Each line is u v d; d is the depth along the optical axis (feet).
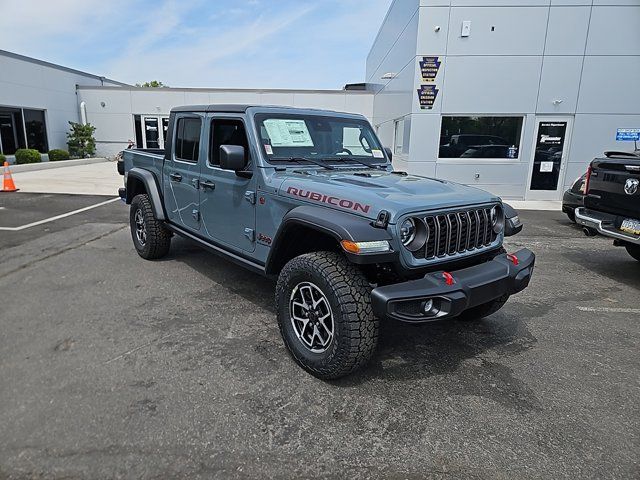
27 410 8.82
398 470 7.65
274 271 12.09
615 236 17.38
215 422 8.70
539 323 13.99
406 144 42.93
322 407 9.32
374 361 11.35
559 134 39.91
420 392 10.01
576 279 18.60
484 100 39.45
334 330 9.67
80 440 8.04
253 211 12.66
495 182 40.96
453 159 40.68
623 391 10.26
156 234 18.44
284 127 13.32
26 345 11.51
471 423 8.96
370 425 8.81
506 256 11.68
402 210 9.54
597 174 18.53
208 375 10.37
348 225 9.46
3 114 62.75
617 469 7.76
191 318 13.48
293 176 12.03
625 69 38.32
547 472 7.67
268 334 12.54
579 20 37.60
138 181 19.66
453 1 37.73
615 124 39.34
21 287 15.74
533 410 9.46
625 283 18.12
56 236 23.57
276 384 10.09
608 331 13.50
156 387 9.80
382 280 10.46
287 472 7.51
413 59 39.63
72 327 12.64
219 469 7.50
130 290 15.67
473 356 11.75
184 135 15.87
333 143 14.34
